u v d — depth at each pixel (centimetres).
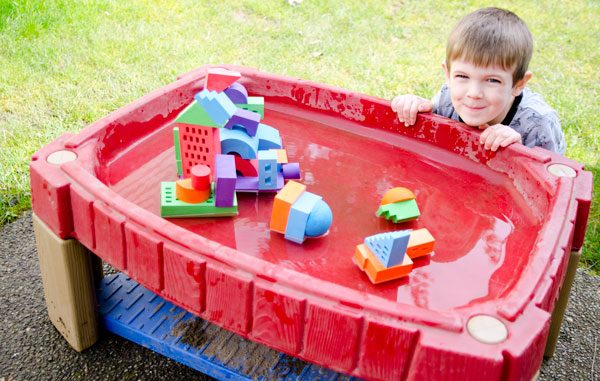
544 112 160
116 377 137
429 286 112
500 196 141
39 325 148
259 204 134
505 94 147
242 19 306
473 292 111
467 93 147
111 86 241
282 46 286
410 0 344
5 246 172
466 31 145
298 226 119
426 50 296
